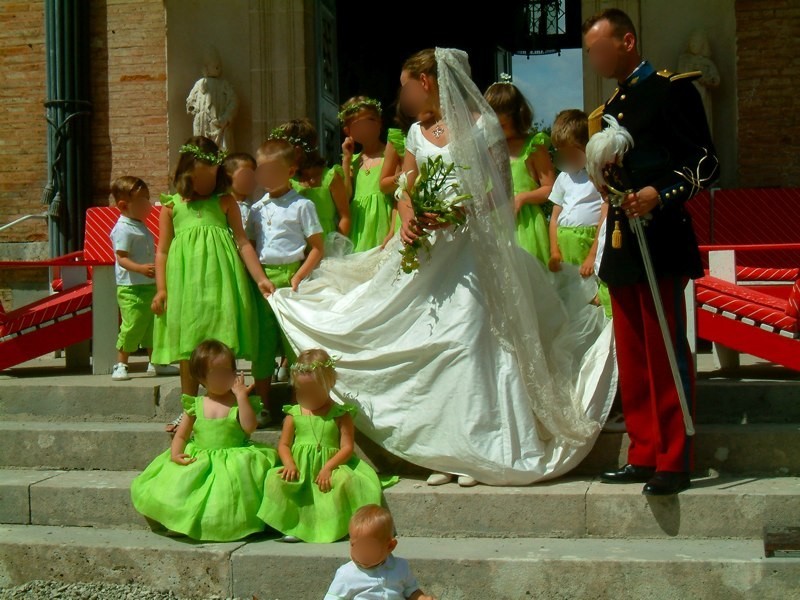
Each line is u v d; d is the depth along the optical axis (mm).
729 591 4328
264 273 5730
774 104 9102
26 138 10508
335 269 5770
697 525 4691
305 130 6230
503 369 5043
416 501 4895
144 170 10203
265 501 4863
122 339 6867
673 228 4770
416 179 5234
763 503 4656
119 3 10203
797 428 5184
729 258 6895
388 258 5355
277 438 5465
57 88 10070
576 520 4770
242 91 10000
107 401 6180
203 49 10016
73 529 5242
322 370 4941
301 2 9906
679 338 4766
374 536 3977
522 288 5000
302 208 5871
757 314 5922
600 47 4852
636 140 4770
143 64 10188
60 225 10070
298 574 4625
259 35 9914
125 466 5691
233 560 4691
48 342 7160
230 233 5785
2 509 5375
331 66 10812
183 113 10062
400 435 5070
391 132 5988
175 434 5156
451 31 15344
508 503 4816
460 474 5023
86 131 10195
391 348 5141
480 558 4496
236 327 5551
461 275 5113
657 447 4766
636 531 4738
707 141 4742
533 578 4449
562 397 5035
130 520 5230
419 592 4098
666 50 9266
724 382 5691
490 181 5039
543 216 6055
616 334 4934
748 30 9148
